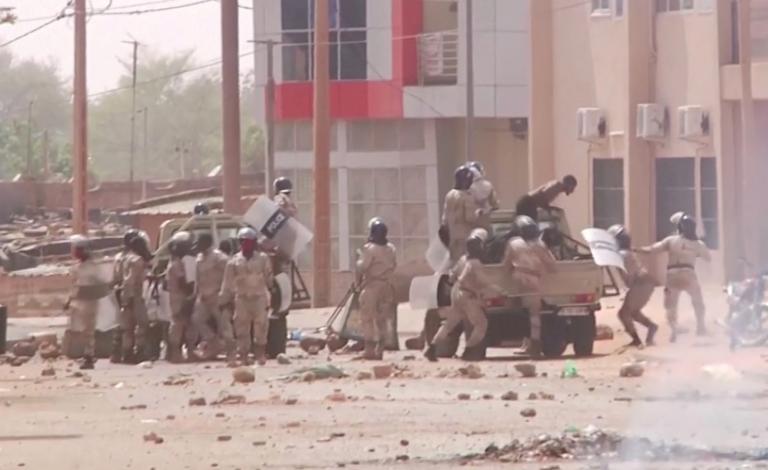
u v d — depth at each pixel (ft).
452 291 308.19
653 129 474.90
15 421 219.61
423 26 640.17
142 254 334.44
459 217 318.86
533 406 221.66
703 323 325.21
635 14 480.23
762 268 444.14
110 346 345.31
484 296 306.14
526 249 306.96
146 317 333.62
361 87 643.86
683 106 467.93
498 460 169.68
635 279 319.27
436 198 637.71
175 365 319.47
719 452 171.32
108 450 187.01
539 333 307.37
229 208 492.95
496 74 611.88
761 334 308.40
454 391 245.86
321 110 473.67
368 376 273.75
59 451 187.11
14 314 626.64
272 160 652.89
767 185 451.94
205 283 325.62
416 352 335.67
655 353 300.20
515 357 314.55
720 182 457.27
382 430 198.70
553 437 181.27
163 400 244.42
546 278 309.42
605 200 502.79
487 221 319.27
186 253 327.67
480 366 290.15
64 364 333.01
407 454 175.63
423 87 627.46
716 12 457.68
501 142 629.10
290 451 180.86
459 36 613.93
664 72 478.59
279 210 347.36
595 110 497.05
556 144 519.60
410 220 643.45
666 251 324.19
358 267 317.42
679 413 208.64
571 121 513.45
